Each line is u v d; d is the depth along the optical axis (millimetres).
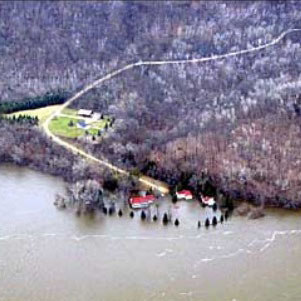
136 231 172875
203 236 170500
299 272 156875
